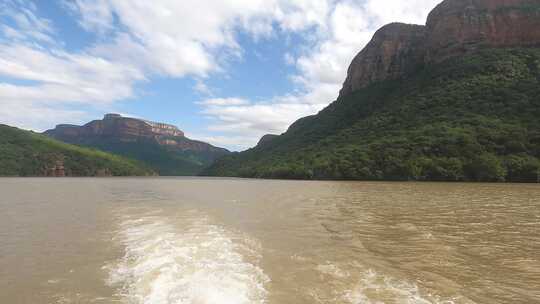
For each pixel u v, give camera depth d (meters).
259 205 27.77
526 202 28.50
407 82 151.75
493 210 23.16
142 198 36.25
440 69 136.75
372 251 12.26
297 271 9.80
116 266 10.51
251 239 14.25
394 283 8.78
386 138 99.31
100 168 179.00
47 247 13.19
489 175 69.31
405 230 16.14
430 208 24.47
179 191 48.41
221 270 9.81
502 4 141.62
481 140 77.56
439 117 100.50
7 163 140.75
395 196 35.44
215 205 28.19
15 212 24.09
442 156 78.56
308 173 99.06
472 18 143.38
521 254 11.75
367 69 191.50
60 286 8.80
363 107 160.00
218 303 7.40
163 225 17.98
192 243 13.41
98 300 7.82
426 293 8.06
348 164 89.88
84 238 14.82
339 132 140.50
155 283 8.73
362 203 28.27
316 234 15.34
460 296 7.91
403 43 182.88
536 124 79.12
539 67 107.62
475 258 11.30
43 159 156.38
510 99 95.62
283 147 169.38
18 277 9.55
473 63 124.88
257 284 8.64
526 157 70.06
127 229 16.89
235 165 193.38
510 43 132.62
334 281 8.91
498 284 8.80
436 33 154.00
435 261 10.95
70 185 67.75
